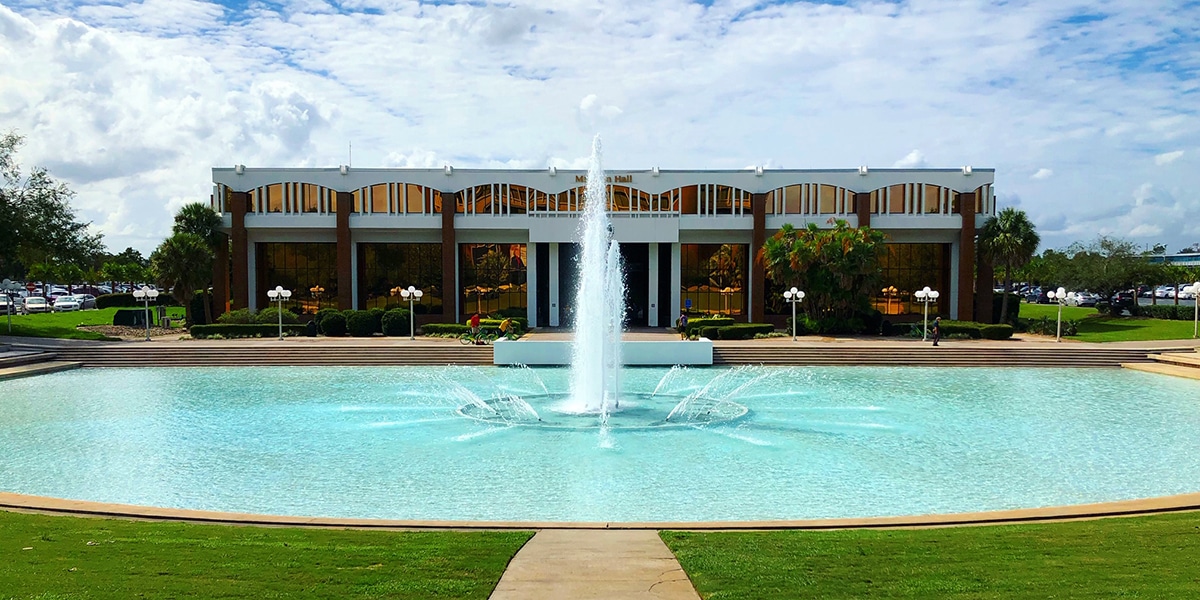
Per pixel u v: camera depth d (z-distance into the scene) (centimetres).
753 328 4362
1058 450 1762
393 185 5078
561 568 822
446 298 5044
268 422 2094
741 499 1351
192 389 2747
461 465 1603
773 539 951
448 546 907
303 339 4197
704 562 841
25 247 4738
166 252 4597
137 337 4353
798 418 2159
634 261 5656
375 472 1546
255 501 1345
